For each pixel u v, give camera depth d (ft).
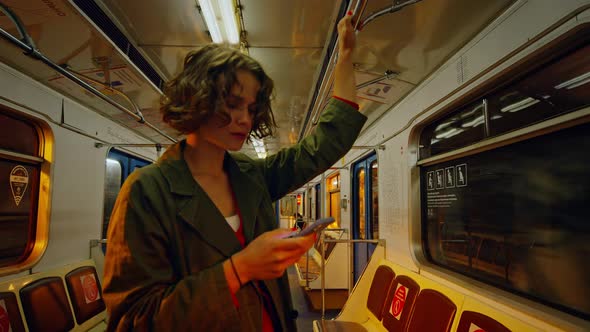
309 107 14.19
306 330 15.33
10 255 9.44
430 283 8.66
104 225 14.29
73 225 11.73
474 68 7.13
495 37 6.43
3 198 9.23
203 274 1.62
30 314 8.87
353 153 18.74
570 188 5.32
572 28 4.67
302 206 49.32
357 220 18.86
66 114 11.30
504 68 6.12
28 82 9.50
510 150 6.70
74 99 11.77
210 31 7.72
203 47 2.13
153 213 1.76
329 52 8.77
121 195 1.83
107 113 13.74
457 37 7.32
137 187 1.80
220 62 1.89
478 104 7.64
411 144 10.66
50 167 10.48
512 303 5.97
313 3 6.81
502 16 6.23
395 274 10.80
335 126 2.86
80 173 12.15
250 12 7.13
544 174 5.83
